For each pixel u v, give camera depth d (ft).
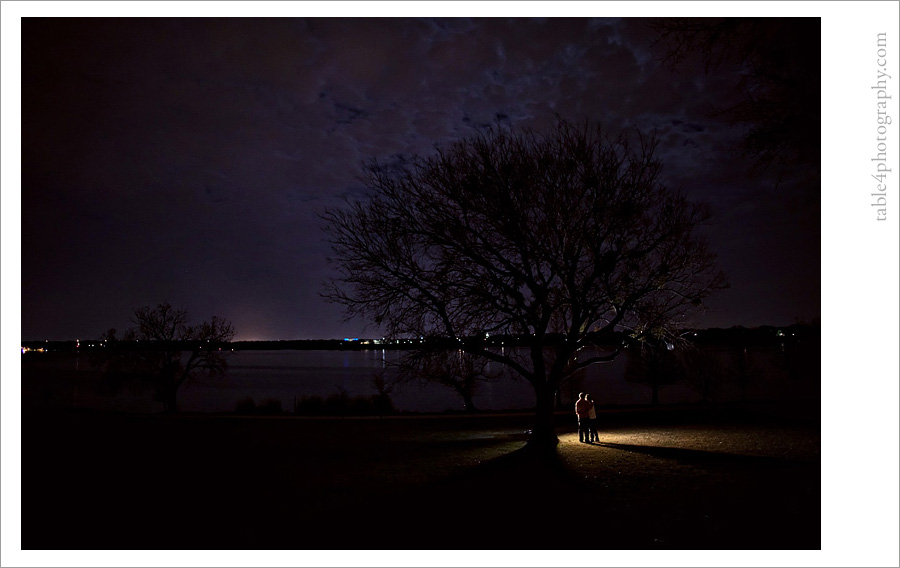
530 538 25.22
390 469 44.75
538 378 54.13
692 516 27.43
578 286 54.34
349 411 125.08
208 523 28.30
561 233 52.80
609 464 43.04
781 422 70.28
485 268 53.21
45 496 34.45
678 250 53.98
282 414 115.44
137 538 25.77
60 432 67.82
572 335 53.52
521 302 52.44
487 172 52.26
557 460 45.19
